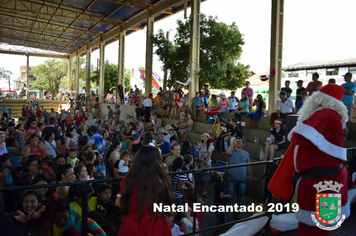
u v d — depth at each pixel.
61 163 5.17
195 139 10.96
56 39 29.20
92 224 2.63
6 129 9.27
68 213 3.00
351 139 7.16
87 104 25.67
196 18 12.89
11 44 33.50
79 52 34.09
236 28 15.02
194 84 13.01
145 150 2.11
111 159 6.48
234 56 15.20
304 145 2.29
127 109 18.88
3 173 4.44
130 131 8.99
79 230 2.59
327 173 2.26
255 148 8.55
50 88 51.22
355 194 4.41
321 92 2.36
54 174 5.07
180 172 2.85
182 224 3.61
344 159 2.24
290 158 2.60
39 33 26.94
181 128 11.60
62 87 53.16
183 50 15.05
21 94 36.97
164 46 15.58
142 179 2.00
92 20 19.84
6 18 22.70
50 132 6.74
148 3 15.97
